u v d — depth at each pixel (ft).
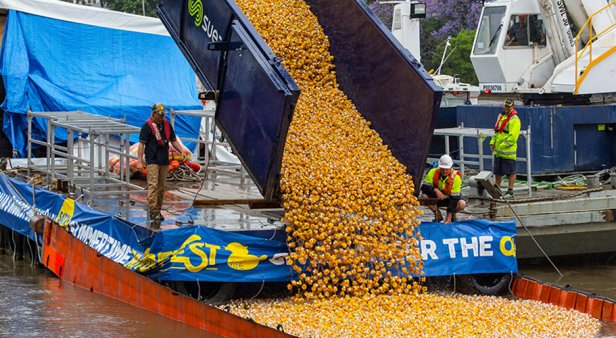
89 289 53.83
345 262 46.65
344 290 46.80
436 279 52.75
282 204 47.78
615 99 76.59
